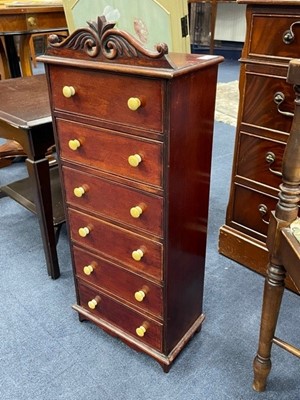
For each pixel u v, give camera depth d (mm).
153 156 848
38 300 1436
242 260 1599
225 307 1398
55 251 1493
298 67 724
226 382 1128
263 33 1205
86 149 969
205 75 868
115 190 967
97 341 1270
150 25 1354
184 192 945
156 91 770
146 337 1154
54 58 893
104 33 784
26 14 2098
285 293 1459
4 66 2604
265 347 1034
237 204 1534
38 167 1308
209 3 4812
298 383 1123
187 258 1070
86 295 1263
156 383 1128
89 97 887
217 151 2641
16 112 1315
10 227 1885
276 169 1353
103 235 1075
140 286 1071
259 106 1311
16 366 1185
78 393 1103
